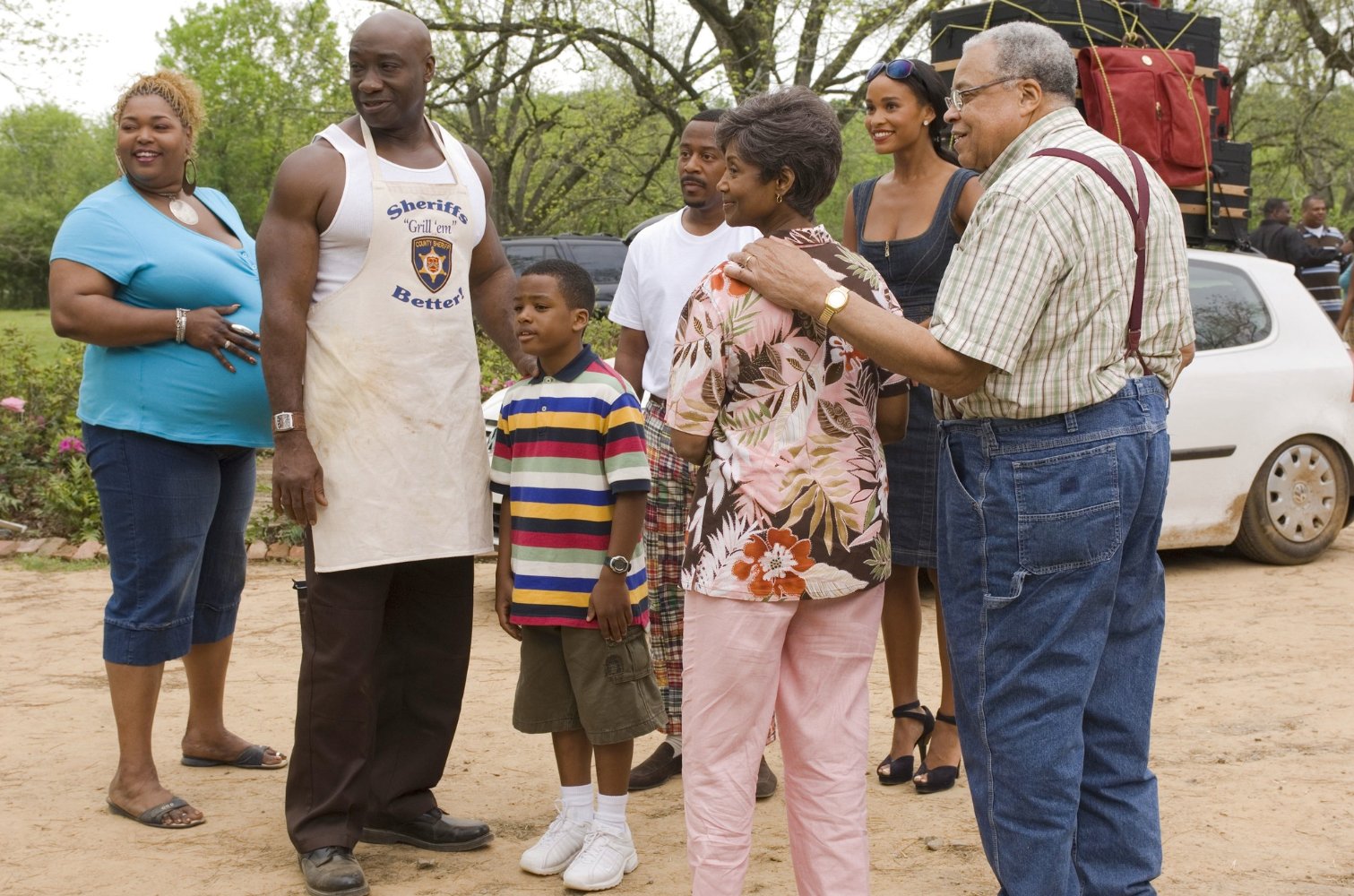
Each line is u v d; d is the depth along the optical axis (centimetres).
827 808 281
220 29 5606
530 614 345
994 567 268
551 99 2797
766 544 270
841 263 276
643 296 432
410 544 347
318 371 343
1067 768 265
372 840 382
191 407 389
